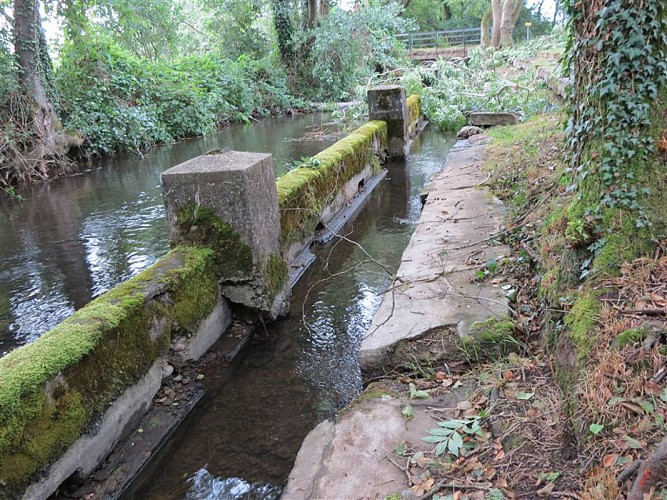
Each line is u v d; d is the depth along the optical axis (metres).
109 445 2.70
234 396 3.31
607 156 2.90
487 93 12.42
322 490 2.21
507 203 5.29
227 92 17.09
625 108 2.83
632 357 2.19
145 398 3.02
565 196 3.87
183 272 3.40
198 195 3.71
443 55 26.58
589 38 2.97
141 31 20.81
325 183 6.10
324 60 19.83
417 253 4.45
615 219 2.83
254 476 2.66
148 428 2.93
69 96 12.10
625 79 2.81
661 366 2.11
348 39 18.97
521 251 3.91
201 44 27.05
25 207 7.88
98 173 10.38
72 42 13.27
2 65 10.12
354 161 7.40
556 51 14.51
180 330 3.34
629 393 2.07
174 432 2.99
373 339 3.23
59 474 2.34
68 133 11.04
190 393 3.26
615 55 2.79
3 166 9.66
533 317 3.17
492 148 7.79
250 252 3.78
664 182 2.82
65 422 2.36
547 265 3.34
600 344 2.34
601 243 2.82
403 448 2.38
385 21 19.52
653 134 2.82
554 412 2.33
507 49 17.89
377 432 2.52
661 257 2.71
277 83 19.56
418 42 30.91
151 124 12.97
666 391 2.00
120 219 6.95
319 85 20.61
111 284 5.02
